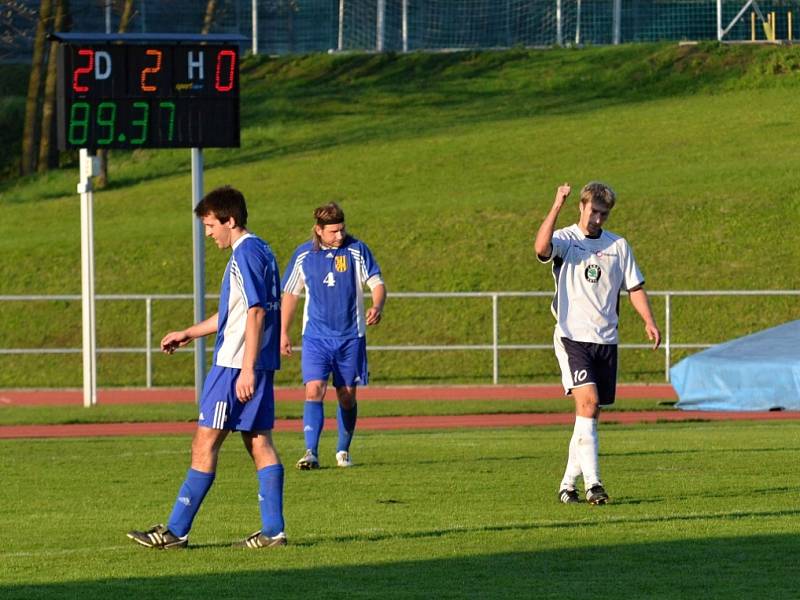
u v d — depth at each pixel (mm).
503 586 27375
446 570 29000
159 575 28766
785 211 125625
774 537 32781
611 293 38812
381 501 39750
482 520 35844
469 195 139875
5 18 174625
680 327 106688
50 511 38781
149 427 71312
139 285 118000
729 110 174375
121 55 80688
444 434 63781
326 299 48969
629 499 39719
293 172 159875
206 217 30906
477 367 102000
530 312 109875
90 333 83875
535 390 90875
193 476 31609
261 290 30438
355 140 175250
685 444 56000
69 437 65438
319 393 48750
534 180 145875
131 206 150125
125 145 80875
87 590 27328
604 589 27031
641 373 100688
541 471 47000
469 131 175000
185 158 176875
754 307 108812
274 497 31828
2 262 123500
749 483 43188
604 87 193625
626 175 144000
